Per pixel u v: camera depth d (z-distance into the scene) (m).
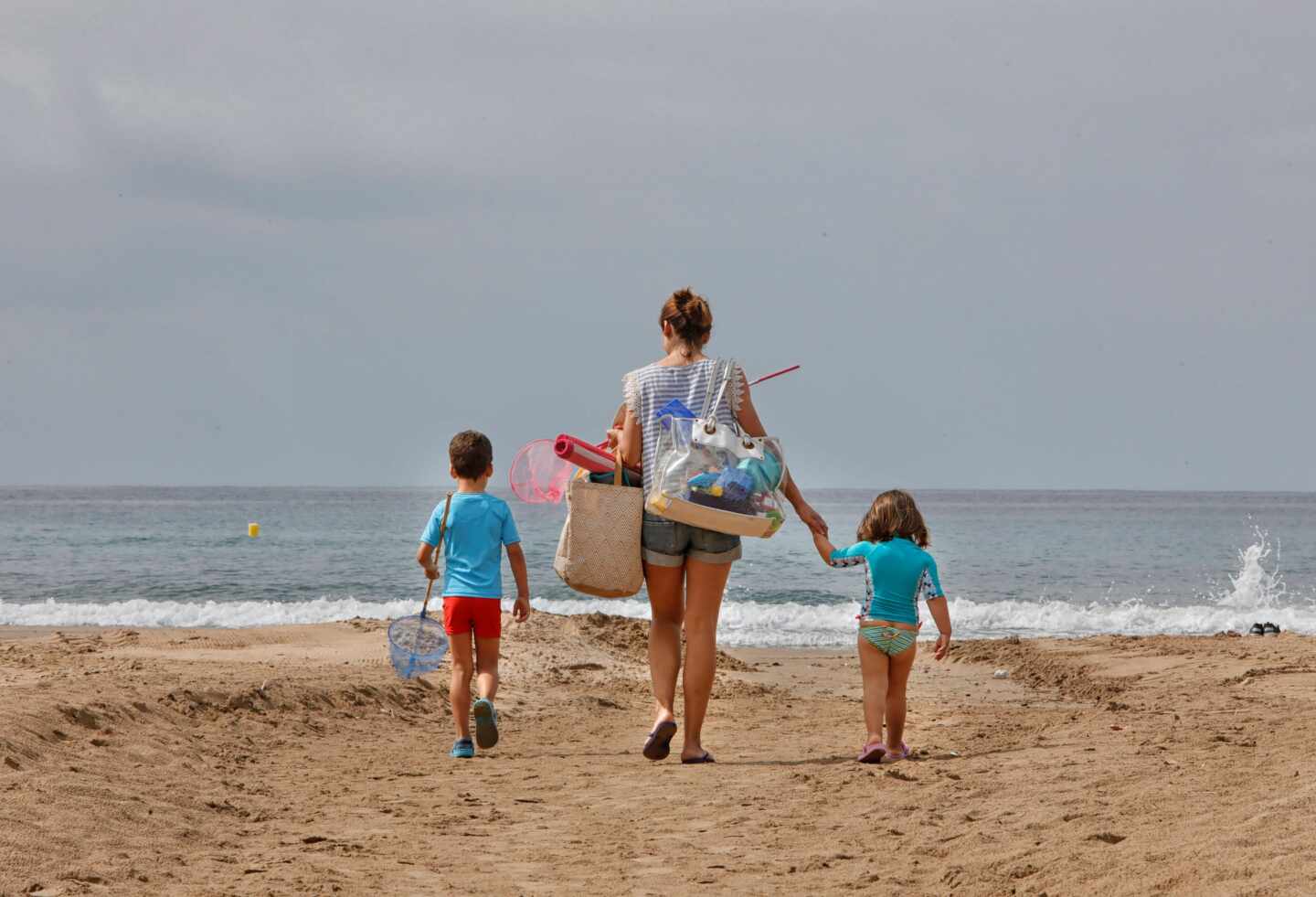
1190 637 41.44
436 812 13.04
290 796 13.99
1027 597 68.75
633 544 14.45
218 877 9.98
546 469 17.00
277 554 94.81
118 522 155.50
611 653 33.34
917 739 18.73
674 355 14.79
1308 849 8.52
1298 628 51.44
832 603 60.53
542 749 18.62
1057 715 22.61
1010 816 11.14
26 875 9.47
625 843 11.41
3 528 139.12
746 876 10.05
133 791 12.94
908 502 16.16
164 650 31.02
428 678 25.78
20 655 28.80
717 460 13.91
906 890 9.33
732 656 39.16
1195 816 10.11
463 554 17.33
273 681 21.86
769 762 16.31
